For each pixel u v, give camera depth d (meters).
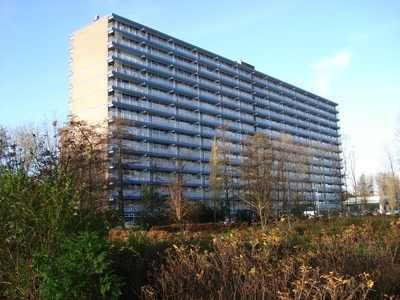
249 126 75.00
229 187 50.78
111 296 4.93
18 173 6.29
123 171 40.16
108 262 4.98
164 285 5.48
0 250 5.71
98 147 38.41
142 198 35.31
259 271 5.38
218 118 69.06
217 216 46.25
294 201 38.12
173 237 9.98
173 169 56.75
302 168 47.53
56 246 5.62
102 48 55.84
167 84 61.28
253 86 79.06
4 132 22.33
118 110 53.78
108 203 18.00
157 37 62.28
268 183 36.56
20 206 5.73
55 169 6.59
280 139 52.38
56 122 23.97
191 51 67.62
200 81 67.50
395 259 7.11
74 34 59.91
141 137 54.59
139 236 7.67
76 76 58.28
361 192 49.22
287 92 87.00
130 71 56.25
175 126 60.56
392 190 54.50
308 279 4.81
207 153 64.25
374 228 13.70
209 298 5.21
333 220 18.06
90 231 5.79
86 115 55.50
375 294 5.43
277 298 4.87
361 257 6.81
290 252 7.26
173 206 31.73
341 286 4.73
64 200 5.88
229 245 6.46
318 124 95.81
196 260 6.14
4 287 5.73
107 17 56.28
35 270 5.38
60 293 4.76
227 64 74.56
